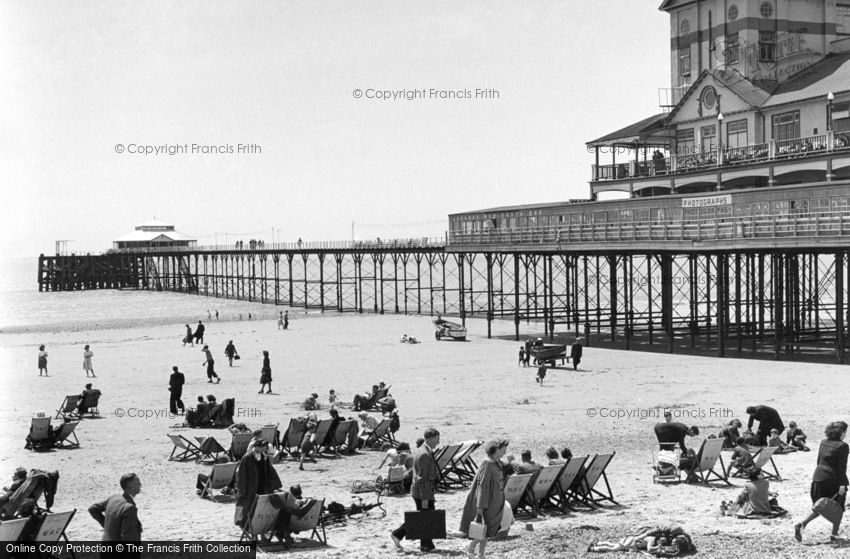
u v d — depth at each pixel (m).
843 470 14.13
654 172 59.84
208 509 18.08
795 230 39.31
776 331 42.91
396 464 20.03
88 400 31.78
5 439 27.94
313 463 23.09
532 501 16.58
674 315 72.75
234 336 66.81
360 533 15.71
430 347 54.78
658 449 23.56
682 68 64.31
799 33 59.09
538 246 54.94
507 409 31.33
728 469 19.94
